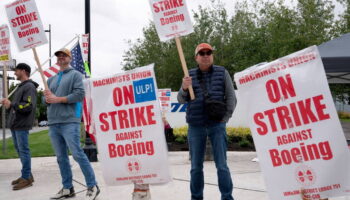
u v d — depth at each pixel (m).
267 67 3.00
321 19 27.36
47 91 4.54
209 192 5.18
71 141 4.66
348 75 6.50
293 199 2.94
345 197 4.36
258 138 3.04
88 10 9.13
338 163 2.82
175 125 13.73
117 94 3.72
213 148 4.09
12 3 4.54
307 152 2.89
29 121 5.55
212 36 28.33
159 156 3.63
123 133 3.71
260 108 3.04
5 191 5.49
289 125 2.94
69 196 4.96
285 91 2.95
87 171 4.75
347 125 19.97
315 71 2.88
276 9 27.89
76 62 9.16
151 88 3.64
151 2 3.88
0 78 10.85
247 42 27.77
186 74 3.91
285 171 2.96
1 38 5.84
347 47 6.04
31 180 5.80
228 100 4.11
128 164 3.69
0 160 8.89
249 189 5.35
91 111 4.12
